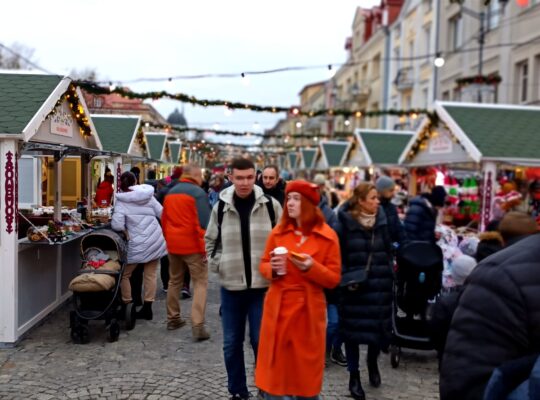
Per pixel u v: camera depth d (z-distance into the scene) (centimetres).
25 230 704
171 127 1800
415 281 532
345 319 450
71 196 1099
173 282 633
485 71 2017
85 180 902
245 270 418
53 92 618
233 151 4016
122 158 1192
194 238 592
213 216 442
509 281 157
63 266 745
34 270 630
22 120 561
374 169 1803
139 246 637
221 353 558
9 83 634
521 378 153
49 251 682
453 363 163
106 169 1169
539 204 985
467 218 1201
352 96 3988
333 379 504
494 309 158
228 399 442
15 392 445
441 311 257
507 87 1833
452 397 162
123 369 505
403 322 544
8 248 557
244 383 429
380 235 456
